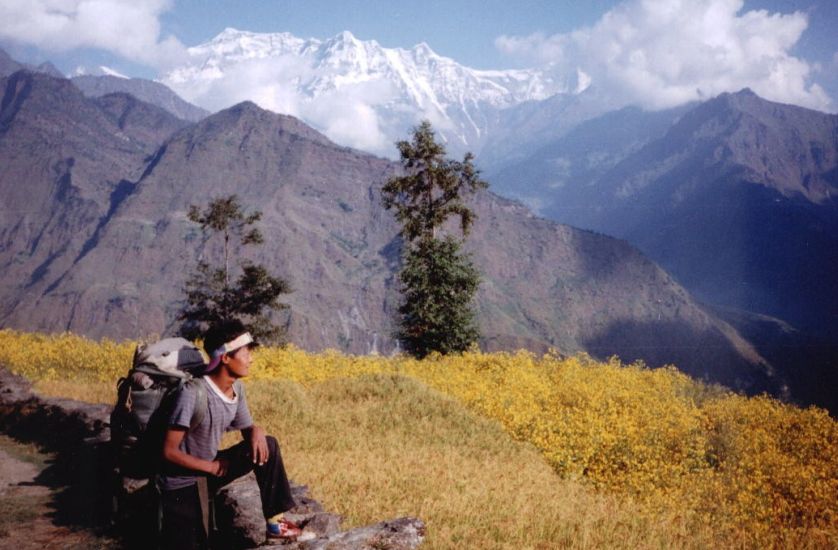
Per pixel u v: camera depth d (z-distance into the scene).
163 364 6.18
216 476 4.39
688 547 8.18
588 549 7.05
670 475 13.50
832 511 12.38
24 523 7.00
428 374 22.05
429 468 10.50
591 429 14.80
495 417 16.39
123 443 6.44
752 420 19.19
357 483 9.08
